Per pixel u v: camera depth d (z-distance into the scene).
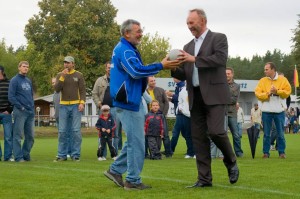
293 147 19.12
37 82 64.44
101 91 13.28
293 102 56.31
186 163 11.37
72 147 12.55
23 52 69.00
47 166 10.55
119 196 6.34
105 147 12.98
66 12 57.75
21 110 12.21
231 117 13.56
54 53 58.28
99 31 57.28
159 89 14.02
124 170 7.20
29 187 7.15
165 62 6.75
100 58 58.06
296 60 76.94
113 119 13.04
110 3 59.12
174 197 6.21
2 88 12.61
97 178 8.18
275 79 12.80
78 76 12.49
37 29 58.66
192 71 7.07
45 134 36.59
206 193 6.50
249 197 6.18
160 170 9.55
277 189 6.87
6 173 9.00
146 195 6.39
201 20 7.05
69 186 7.23
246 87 51.25
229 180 7.38
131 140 6.88
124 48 6.74
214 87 6.93
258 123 25.42
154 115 13.16
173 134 13.91
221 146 7.12
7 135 12.59
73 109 12.45
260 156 14.05
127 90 6.77
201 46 7.04
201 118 7.21
